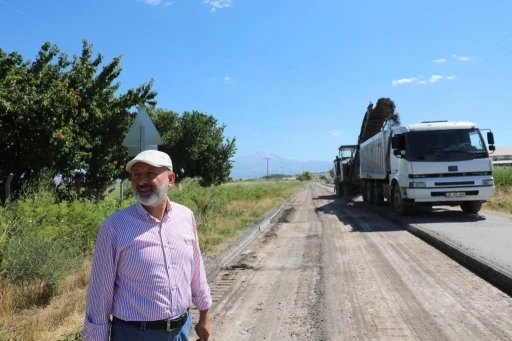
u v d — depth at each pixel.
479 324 4.77
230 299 6.17
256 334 4.80
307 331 4.81
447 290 6.10
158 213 2.56
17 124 12.42
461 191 13.42
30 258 6.04
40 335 4.51
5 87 12.49
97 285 2.42
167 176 2.57
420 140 13.84
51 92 12.82
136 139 8.15
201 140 38.34
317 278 7.14
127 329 2.40
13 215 8.21
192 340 4.67
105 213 9.86
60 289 6.17
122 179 16.97
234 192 25.64
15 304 5.44
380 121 22.83
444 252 8.77
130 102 16.16
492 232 10.32
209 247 9.66
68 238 7.80
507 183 23.08
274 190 38.91
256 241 11.60
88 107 14.80
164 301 2.43
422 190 13.55
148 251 2.43
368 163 21.22
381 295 6.01
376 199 20.14
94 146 15.23
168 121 37.72
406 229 12.43
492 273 6.54
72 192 13.85
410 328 4.75
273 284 6.90
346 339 4.53
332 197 33.38
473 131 13.88
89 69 15.37
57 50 14.65
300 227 14.34
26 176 13.49
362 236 11.52
